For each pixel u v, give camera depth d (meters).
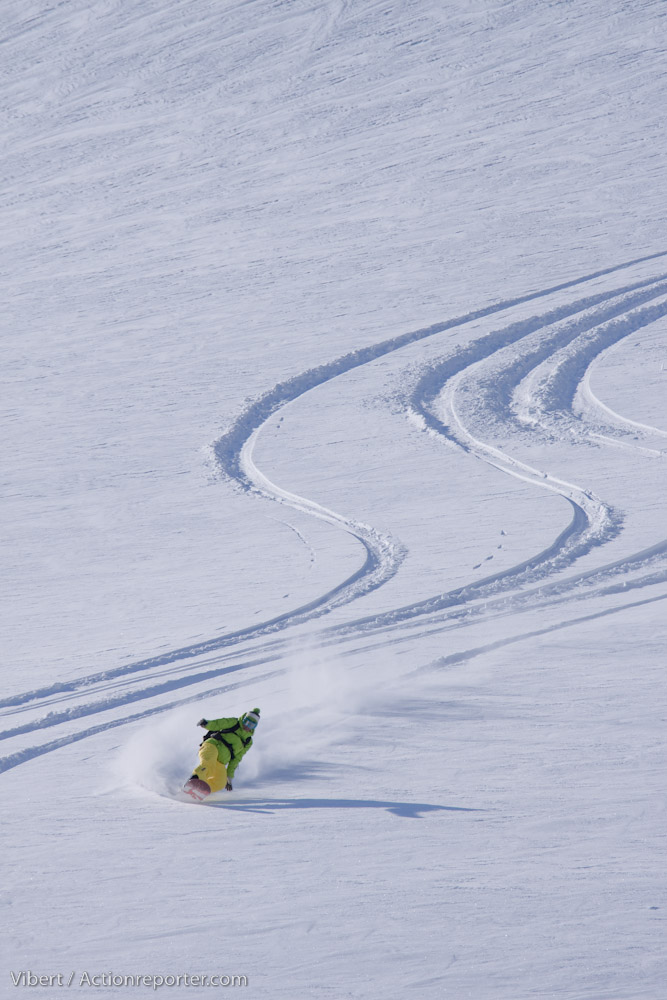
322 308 121.75
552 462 61.38
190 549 52.03
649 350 88.75
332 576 42.47
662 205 147.75
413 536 47.62
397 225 161.50
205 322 123.00
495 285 120.56
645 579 34.88
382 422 78.62
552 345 94.94
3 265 174.75
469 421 76.19
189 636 36.03
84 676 32.41
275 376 96.12
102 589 46.50
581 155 186.25
